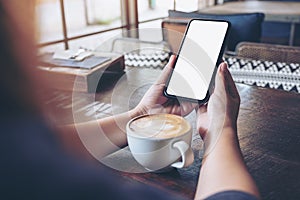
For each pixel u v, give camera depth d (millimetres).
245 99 1131
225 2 4527
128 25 3201
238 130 906
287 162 754
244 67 1615
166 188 659
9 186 360
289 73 1521
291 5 4020
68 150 419
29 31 354
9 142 355
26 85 357
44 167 378
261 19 2186
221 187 533
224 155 618
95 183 417
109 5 3277
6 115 351
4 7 334
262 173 714
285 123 952
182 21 1854
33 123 370
